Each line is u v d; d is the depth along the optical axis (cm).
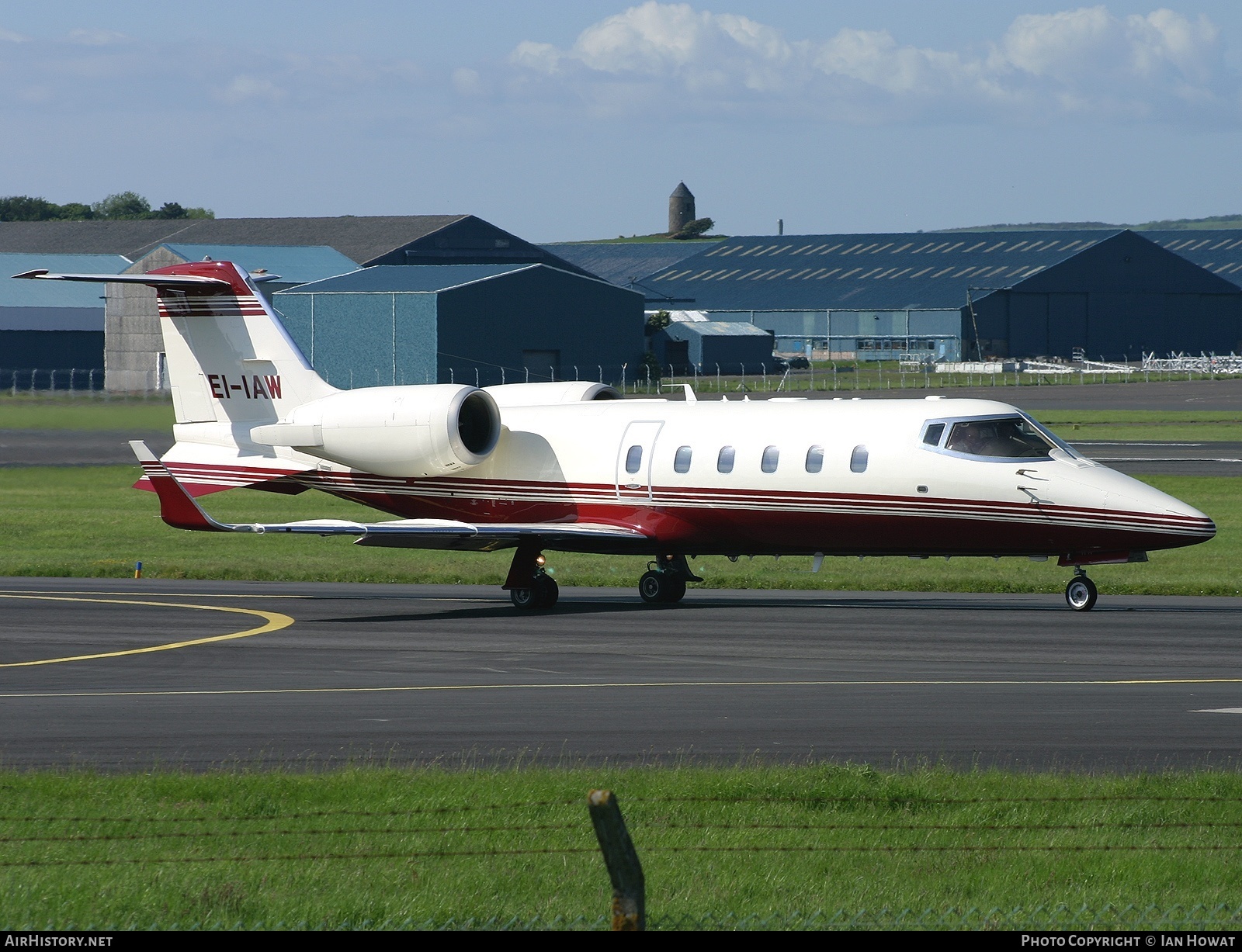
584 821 4794
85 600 11938
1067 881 4169
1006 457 10662
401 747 6234
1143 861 4316
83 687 7862
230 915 3781
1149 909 3869
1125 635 9544
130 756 6103
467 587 13275
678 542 11631
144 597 12144
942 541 10850
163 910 3800
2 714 7069
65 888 3962
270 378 12775
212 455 13000
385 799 5088
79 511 19775
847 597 12025
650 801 5028
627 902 2898
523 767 5806
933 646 9156
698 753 6084
